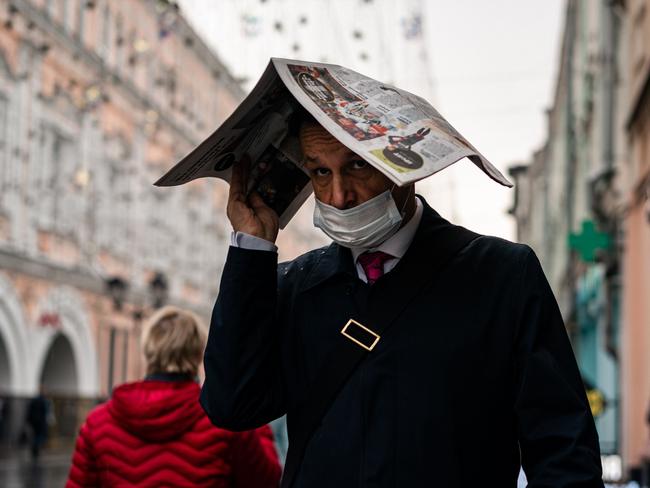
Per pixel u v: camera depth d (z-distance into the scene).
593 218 20.25
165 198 32.19
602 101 19.06
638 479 13.51
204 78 34.31
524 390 2.09
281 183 2.40
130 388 3.55
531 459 2.10
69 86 24.45
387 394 2.10
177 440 3.52
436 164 1.98
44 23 22.64
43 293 23.91
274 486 3.67
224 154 2.32
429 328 2.12
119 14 26.88
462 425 2.07
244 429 2.32
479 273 2.16
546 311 2.14
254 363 2.27
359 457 2.09
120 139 27.83
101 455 3.55
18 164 22.06
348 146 1.99
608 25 18.41
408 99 2.21
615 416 20.83
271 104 2.26
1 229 21.58
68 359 27.03
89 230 26.00
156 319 3.65
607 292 18.64
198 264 35.62
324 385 2.16
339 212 2.13
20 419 22.94
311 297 2.26
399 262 2.19
